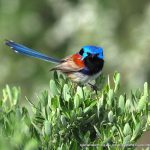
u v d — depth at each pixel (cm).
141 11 2117
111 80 2059
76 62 1108
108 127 809
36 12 2198
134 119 801
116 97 851
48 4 2197
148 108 834
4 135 754
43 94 825
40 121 803
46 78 2173
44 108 805
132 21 2106
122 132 791
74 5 2192
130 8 2111
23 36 2186
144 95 835
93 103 805
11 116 769
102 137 792
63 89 820
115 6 2119
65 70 1103
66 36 2169
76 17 2152
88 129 828
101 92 855
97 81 942
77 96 798
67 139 803
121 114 823
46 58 1178
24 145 717
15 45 1198
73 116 795
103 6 2127
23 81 2194
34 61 2195
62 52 2178
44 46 2192
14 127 752
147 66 2075
